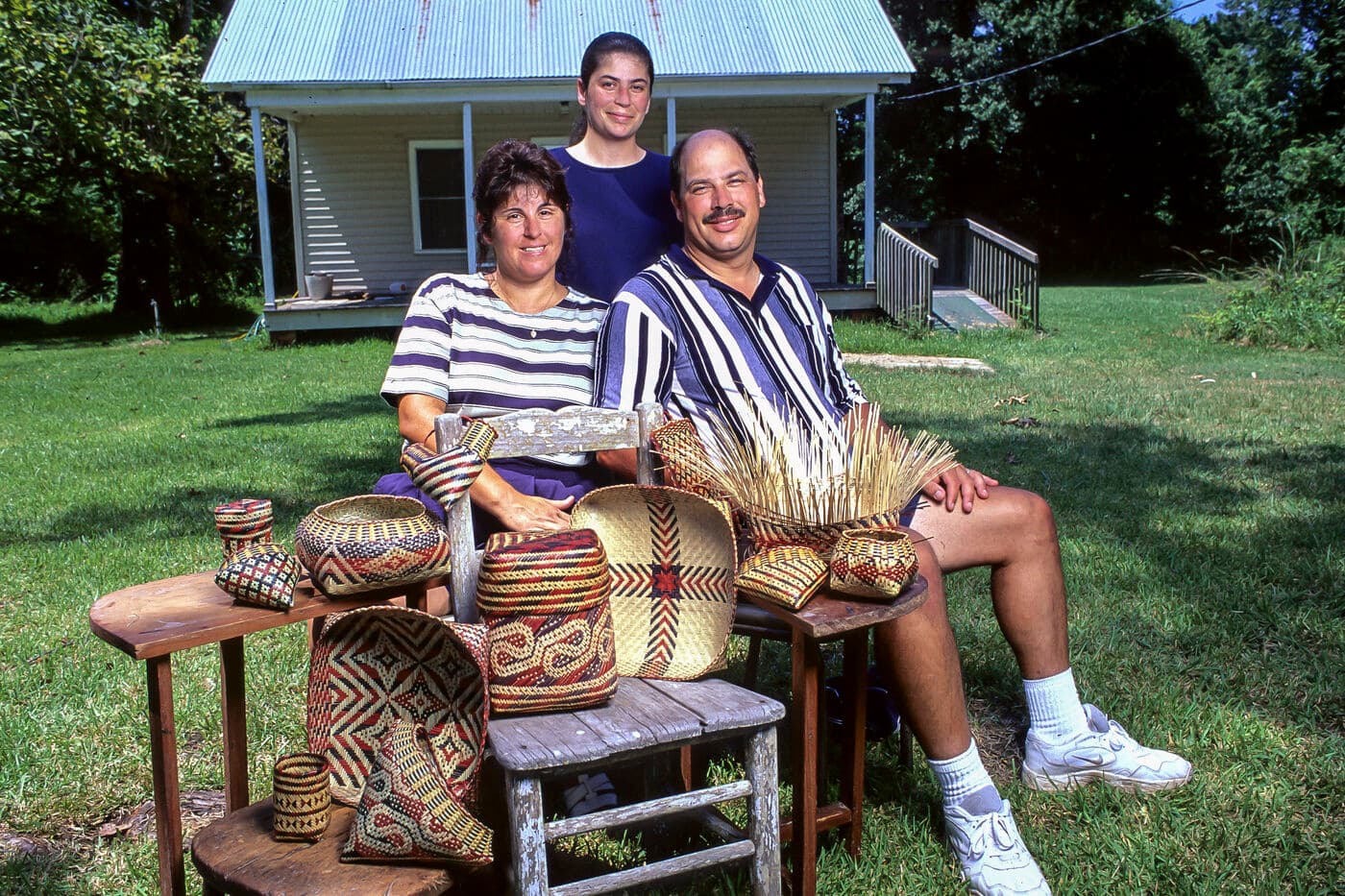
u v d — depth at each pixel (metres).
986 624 3.63
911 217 30.81
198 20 22.78
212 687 3.25
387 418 8.02
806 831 2.06
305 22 14.48
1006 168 32.09
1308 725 2.85
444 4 15.02
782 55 13.96
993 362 10.77
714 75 13.30
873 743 2.88
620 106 3.44
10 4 15.59
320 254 15.76
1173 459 6.01
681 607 2.08
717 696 1.95
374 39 14.25
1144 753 2.60
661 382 2.47
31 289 24.16
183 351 13.94
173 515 5.22
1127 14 28.75
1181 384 9.09
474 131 15.59
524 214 2.58
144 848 2.42
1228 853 2.32
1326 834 2.39
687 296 2.51
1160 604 3.72
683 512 2.07
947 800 2.27
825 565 2.02
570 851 2.38
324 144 15.45
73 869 2.36
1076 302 19.92
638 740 1.78
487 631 1.86
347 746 1.92
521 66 13.63
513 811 1.74
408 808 1.73
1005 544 2.50
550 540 1.90
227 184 20.75
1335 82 27.06
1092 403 8.05
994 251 14.70
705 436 2.38
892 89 29.69
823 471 2.16
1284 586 3.88
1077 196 32.56
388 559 1.89
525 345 2.66
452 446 2.11
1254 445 6.42
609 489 2.07
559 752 1.72
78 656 3.47
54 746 2.87
